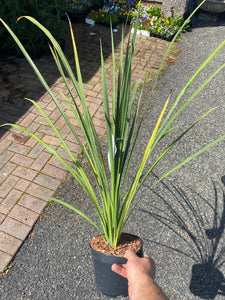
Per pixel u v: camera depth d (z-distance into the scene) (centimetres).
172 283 221
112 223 147
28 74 426
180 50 521
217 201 279
